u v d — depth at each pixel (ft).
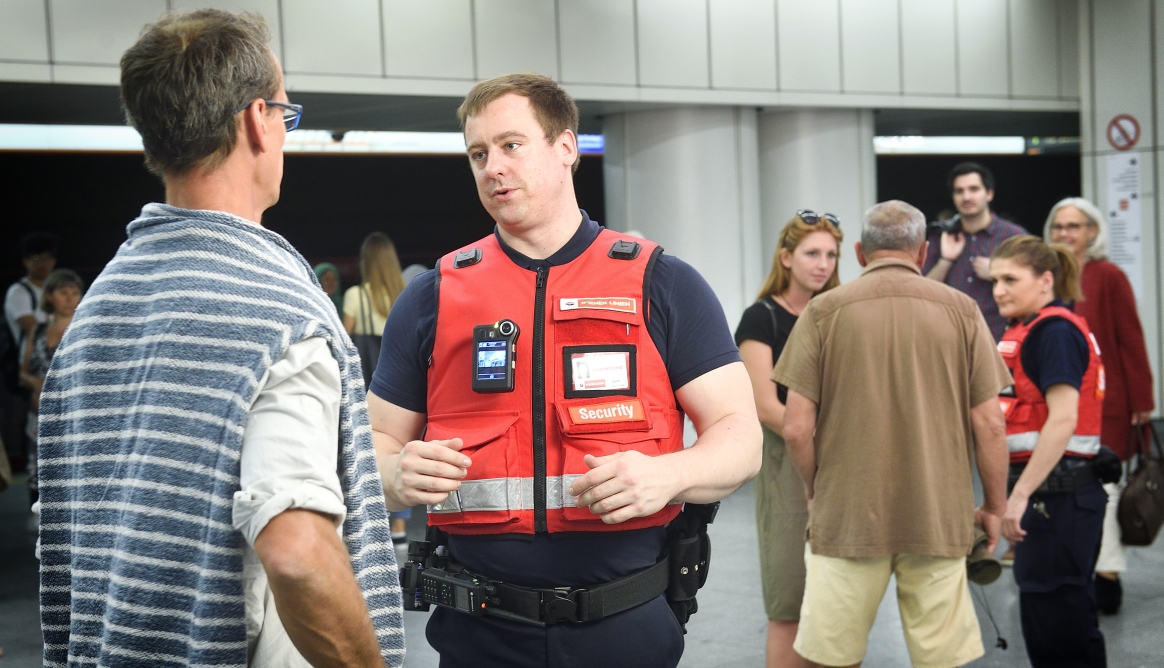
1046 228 15.97
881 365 8.36
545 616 5.42
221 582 3.61
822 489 8.60
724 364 5.79
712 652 12.49
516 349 5.70
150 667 3.69
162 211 3.92
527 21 23.13
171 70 3.79
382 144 28.48
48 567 4.17
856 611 8.56
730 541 18.13
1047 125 34.01
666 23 24.50
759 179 27.27
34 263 22.06
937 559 8.39
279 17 20.74
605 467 5.03
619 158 25.82
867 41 27.04
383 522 4.13
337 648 3.56
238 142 3.96
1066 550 9.54
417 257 47.73
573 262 5.87
